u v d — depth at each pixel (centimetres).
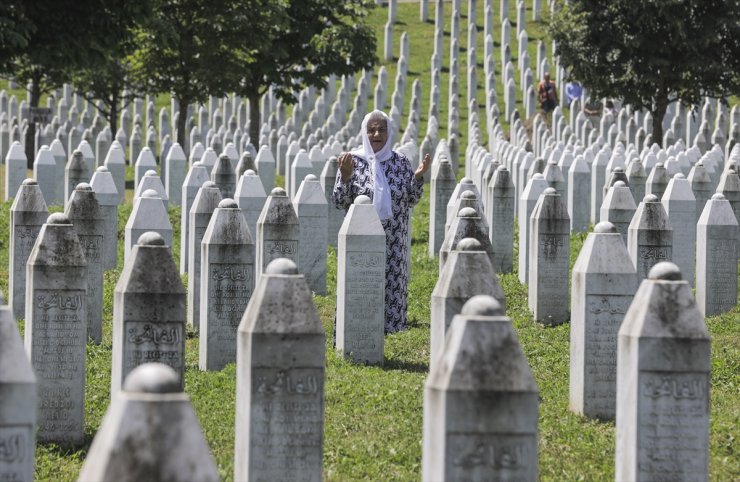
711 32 3962
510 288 2273
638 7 3966
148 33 3997
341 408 1443
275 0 4194
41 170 3228
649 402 1059
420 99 6738
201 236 1970
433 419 920
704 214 2095
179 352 1329
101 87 5225
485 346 908
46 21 2961
